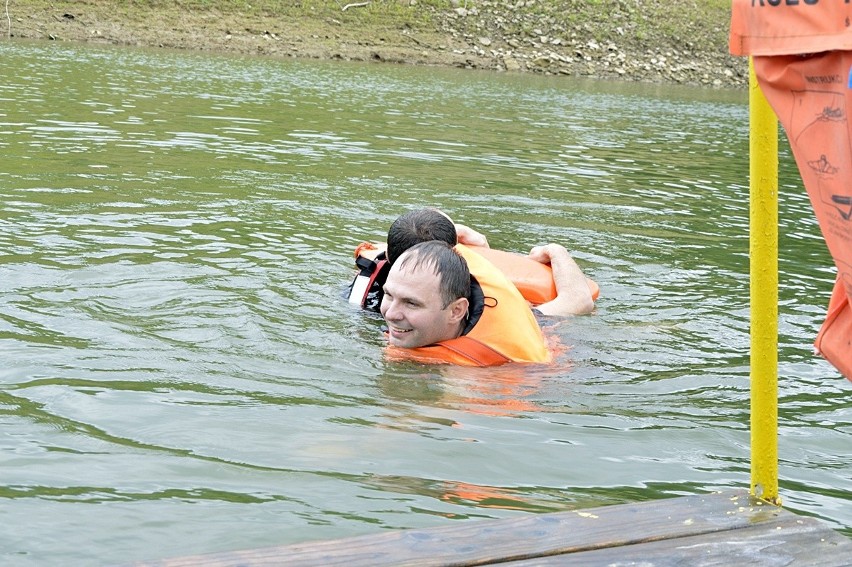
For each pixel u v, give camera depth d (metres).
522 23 31.47
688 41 32.28
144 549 3.66
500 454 4.73
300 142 14.40
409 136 15.93
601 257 9.10
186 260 7.77
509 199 11.50
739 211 12.02
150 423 4.82
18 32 25.56
